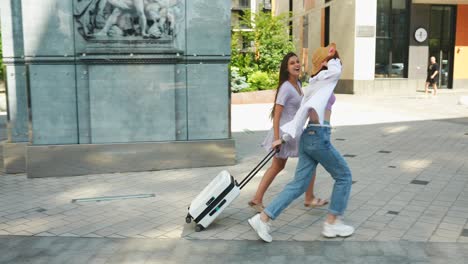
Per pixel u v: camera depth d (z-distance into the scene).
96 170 7.22
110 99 7.21
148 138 7.41
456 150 8.93
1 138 10.73
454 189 6.26
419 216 5.18
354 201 5.74
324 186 6.48
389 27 23.81
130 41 7.14
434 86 22.27
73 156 7.12
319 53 4.50
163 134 7.46
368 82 23.38
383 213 5.29
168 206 5.66
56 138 7.13
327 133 4.41
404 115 14.62
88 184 6.68
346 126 12.21
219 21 7.46
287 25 24.91
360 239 4.54
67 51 7.01
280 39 21.34
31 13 6.84
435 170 7.33
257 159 8.26
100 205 5.72
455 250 4.25
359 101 19.58
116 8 7.04
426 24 24.27
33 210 5.55
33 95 6.99
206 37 7.45
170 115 7.45
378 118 13.88
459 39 25.78
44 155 7.04
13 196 6.13
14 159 7.42
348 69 23.67
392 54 24.05
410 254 4.17
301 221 5.08
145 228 4.92
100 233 4.78
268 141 5.35
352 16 23.16
